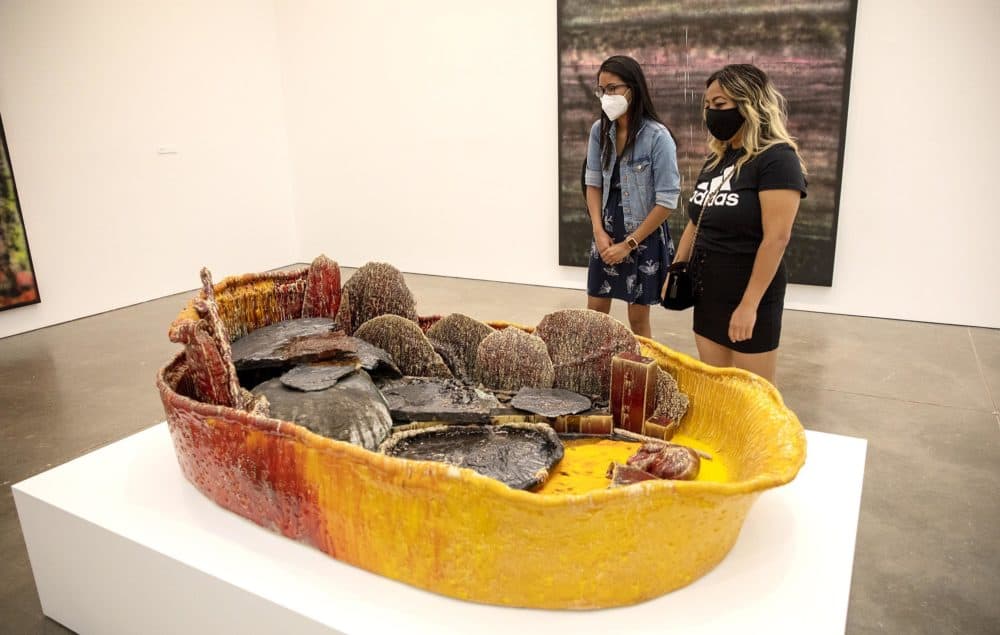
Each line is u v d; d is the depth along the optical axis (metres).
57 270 4.98
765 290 1.98
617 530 1.14
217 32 5.98
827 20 4.25
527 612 1.21
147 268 5.63
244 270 6.50
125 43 5.28
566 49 5.08
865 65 4.29
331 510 1.32
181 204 5.85
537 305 5.18
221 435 1.44
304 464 1.32
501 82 5.51
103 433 3.14
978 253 4.30
